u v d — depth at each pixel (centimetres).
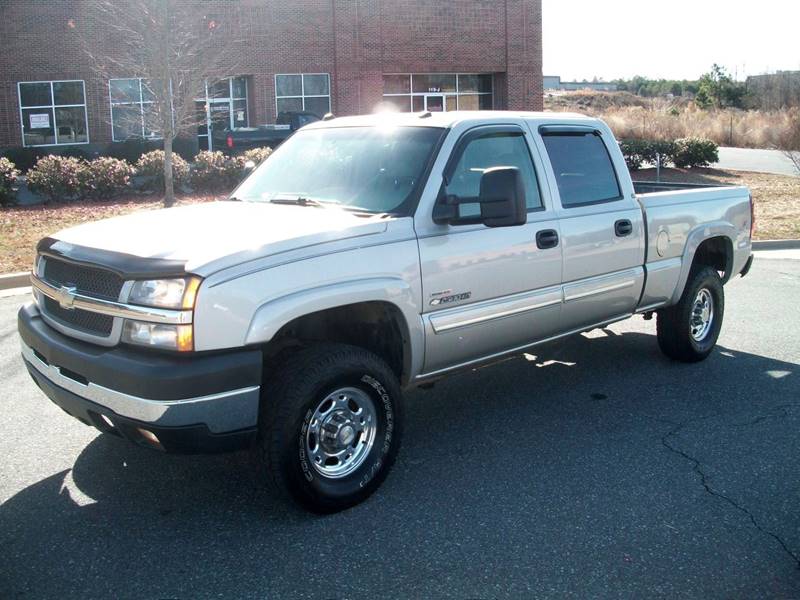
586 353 724
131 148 2853
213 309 370
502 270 493
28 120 2884
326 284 407
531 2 3472
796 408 578
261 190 528
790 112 4166
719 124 4341
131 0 1770
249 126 3181
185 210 492
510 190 440
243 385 378
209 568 368
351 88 3266
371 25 3253
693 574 362
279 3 3112
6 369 673
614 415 566
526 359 707
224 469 475
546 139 548
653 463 484
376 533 400
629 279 589
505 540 392
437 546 387
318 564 371
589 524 408
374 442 434
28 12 2820
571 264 540
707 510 423
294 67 3177
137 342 378
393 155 486
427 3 3325
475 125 498
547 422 554
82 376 396
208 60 2017
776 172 2731
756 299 941
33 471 472
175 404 364
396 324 451
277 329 386
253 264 385
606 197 579
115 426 390
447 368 487
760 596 345
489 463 485
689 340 669
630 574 362
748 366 680
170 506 429
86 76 2909
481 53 3438
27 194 1900
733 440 519
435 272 456
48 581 357
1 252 1194
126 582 357
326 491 412
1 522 411
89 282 405
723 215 684
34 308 462
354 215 456
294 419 394
